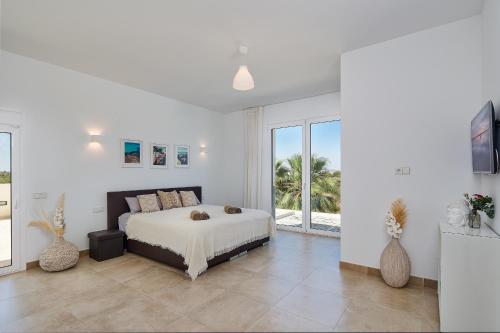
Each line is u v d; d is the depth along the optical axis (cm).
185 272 331
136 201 461
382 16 268
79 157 408
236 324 221
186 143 593
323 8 254
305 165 560
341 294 274
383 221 320
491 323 205
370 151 330
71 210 396
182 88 493
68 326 220
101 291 284
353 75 343
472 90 271
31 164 357
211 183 655
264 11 258
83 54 350
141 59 366
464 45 275
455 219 249
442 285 216
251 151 627
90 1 240
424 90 296
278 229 597
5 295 275
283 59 368
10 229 338
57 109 385
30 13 258
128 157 475
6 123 337
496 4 215
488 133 205
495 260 209
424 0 242
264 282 305
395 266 285
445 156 285
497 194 222
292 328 215
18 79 348
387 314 235
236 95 539
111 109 452
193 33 298
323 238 511
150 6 249
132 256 405
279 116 596
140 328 216
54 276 325
